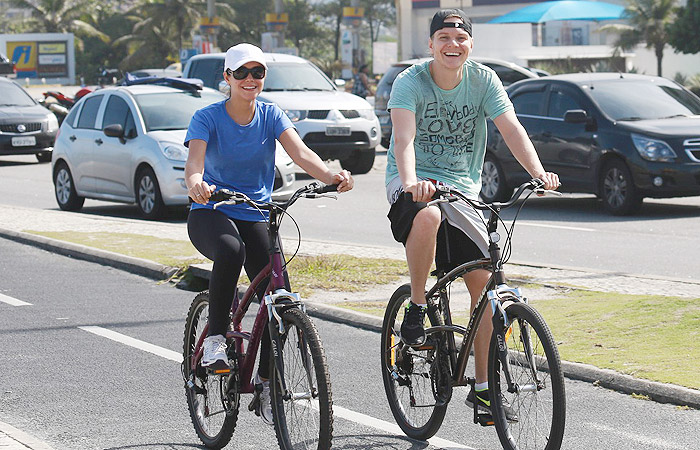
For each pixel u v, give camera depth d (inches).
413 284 574.2
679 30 4594.0
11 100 2790.4
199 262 1147.3
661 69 4899.1
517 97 1758.1
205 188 536.7
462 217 577.9
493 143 1749.5
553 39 5236.2
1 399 697.0
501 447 590.6
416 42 6422.2
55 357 808.9
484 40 4872.0
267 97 2194.9
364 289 1029.2
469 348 558.3
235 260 560.4
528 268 1113.4
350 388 713.0
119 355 813.9
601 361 725.3
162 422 649.0
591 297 947.3
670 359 721.0
